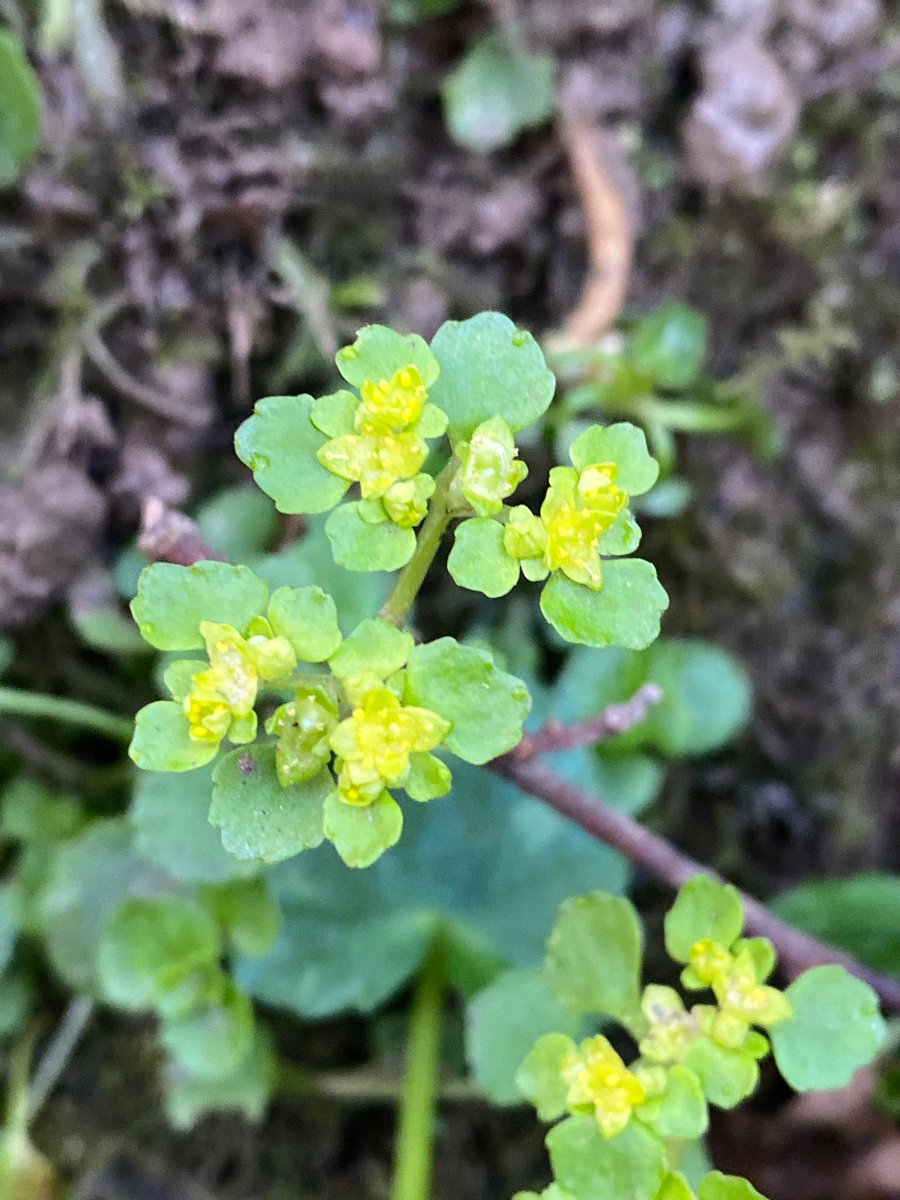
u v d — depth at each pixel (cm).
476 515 8
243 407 17
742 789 18
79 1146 17
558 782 12
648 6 17
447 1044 16
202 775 12
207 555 10
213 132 16
